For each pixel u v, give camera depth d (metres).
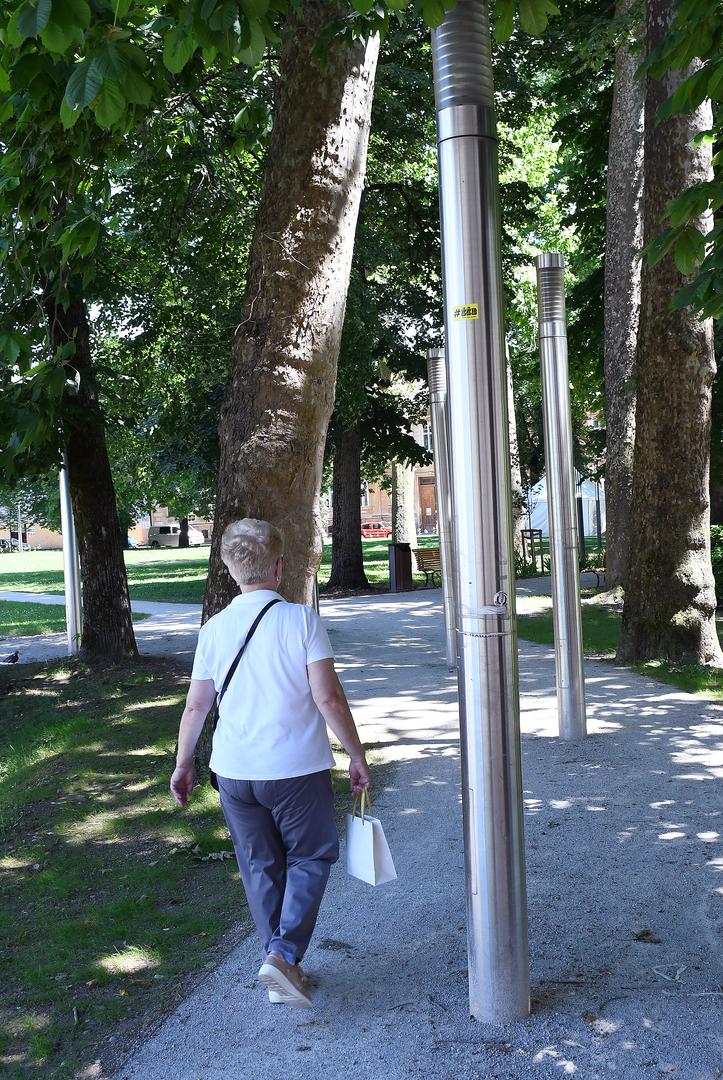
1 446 6.19
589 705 8.84
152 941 4.30
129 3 3.49
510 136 24.95
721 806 5.77
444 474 11.24
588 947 4.00
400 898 4.65
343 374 15.99
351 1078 3.17
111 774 7.30
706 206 4.75
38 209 6.53
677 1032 3.33
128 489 45.75
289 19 6.55
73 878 5.20
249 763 3.49
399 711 9.18
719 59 4.48
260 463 6.67
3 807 6.77
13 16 3.49
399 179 19.88
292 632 3.51
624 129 16.06
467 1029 3.41
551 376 7.63
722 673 9.95
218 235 13.27
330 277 6.75
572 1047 3.26
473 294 3.40
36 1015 3.69
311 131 6.57
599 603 16.59
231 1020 3.57
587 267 26.98
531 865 4.97
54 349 7.09
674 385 10.37
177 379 18.92
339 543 24.27
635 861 4.95
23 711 10.71
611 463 16.89
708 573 10.65
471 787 3.45
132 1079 3.23
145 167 11.84
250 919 4.51
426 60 17.69
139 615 20.53
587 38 13.97
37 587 33.25
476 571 3.41
